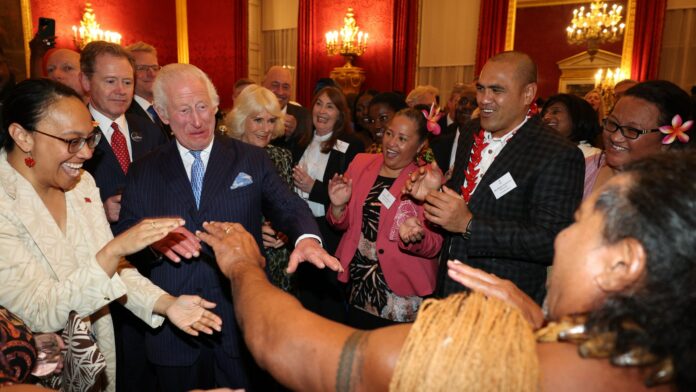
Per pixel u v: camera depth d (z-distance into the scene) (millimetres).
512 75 1809
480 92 1884
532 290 1867
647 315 589
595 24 8164
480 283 949
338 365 712
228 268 1021
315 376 731
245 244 1076
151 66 3781
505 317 653
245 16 11000
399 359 646
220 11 10969
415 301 2223
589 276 667
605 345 594
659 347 571
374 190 2385
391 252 2211
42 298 1295
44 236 1386
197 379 1849
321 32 10523
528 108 1898
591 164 2332
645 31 7875
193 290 1792
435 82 9680
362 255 2332
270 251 2432
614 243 640
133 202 1779
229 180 1809
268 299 858
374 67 10070
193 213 1768
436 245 2121
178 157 1834
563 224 1688
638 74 7977
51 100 1330
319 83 5086
